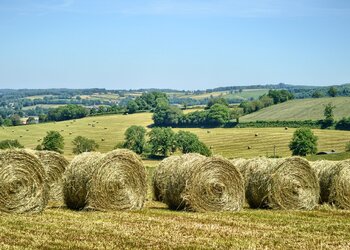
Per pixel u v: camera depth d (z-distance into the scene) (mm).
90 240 17438
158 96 182750
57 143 109438
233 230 19766
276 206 26984
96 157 25812
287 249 16672
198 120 140875
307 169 27531
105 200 25391
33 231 18984
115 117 166000
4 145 102000
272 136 119562
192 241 17516
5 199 23547
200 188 25766
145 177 26516
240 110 152500
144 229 19562
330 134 115125
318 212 25938
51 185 30641
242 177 26672
